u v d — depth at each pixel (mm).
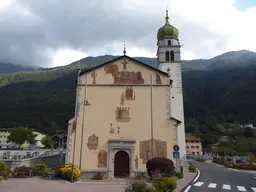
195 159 79125
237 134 114875
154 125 26578
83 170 25125
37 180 22562
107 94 27844
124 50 29391
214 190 17891
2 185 18469
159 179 15578
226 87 188500
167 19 43531
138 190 13258
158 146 25828
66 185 19422
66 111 134750
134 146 25781
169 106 27188
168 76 28312
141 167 25156
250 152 74875
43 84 197375
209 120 142750
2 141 106562
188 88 195750
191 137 106500
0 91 180625
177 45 40344
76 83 29484
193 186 19516
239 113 152750
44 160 37156
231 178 26781
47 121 123312
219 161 58594
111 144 25812
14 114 132000
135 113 27094
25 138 83562
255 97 161375
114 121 26859
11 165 29531
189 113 157750
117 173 25438
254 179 26500
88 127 26672
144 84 28109
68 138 26375
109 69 28750
